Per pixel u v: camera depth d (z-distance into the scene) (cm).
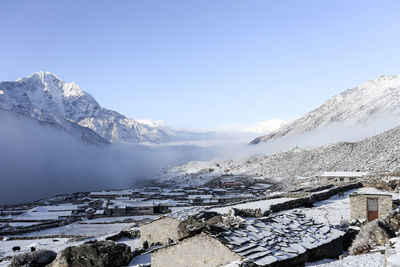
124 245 2844
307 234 2392
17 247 5706
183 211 3769
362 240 2362
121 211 13962
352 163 16112
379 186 5612
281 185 16675
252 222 2448
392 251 1383
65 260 2661
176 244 2172
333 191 5391
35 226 10844
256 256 1892
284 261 1953
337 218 3597
